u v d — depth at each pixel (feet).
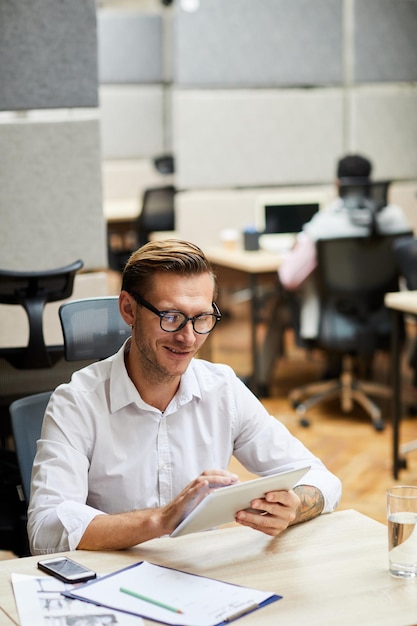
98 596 5.17
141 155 30.12
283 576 5.47
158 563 5.64
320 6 21.35
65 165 12.62
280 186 21.75
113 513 6.56
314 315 17.35
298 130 21.66
